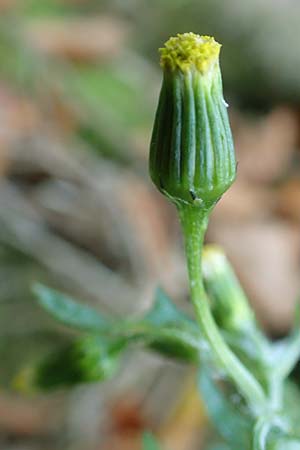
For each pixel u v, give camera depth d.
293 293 0.19
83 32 0.26
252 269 0.19
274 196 0.22
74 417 0.16
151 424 0.16
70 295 0.18
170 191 0.08
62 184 0.20
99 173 0.21
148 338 0.09
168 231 0.20
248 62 0.26
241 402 0.09
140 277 0.18
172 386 0.17
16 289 0.17
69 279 0.18
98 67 0.26
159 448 0.09
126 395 0.17
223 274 0.10
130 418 0.16
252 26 0.27
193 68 0.08
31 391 0.10
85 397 0.16
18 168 0.20
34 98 0.24
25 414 0.16
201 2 0.28
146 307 0.18
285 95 0.26
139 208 0.20
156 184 0.08
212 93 0.08
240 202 0.21
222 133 0.08
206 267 0.10
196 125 0.08
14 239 0.18
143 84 0.26
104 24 0.27
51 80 0.24
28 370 0.10
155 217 0.20
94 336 0.10
